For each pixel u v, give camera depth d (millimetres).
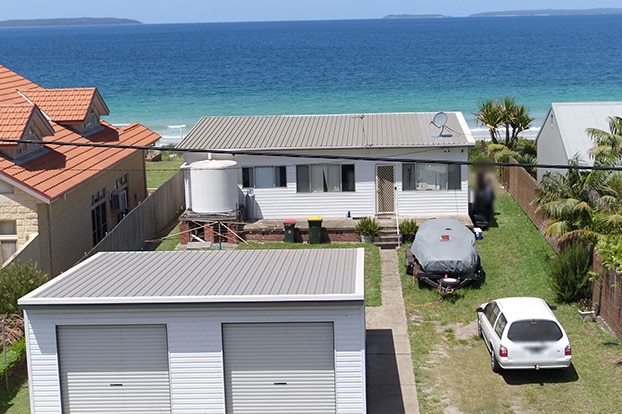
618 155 25172
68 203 26500
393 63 127625
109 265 19141
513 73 107062
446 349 20453
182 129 73312
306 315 16016
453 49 159875
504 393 17844
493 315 19344
